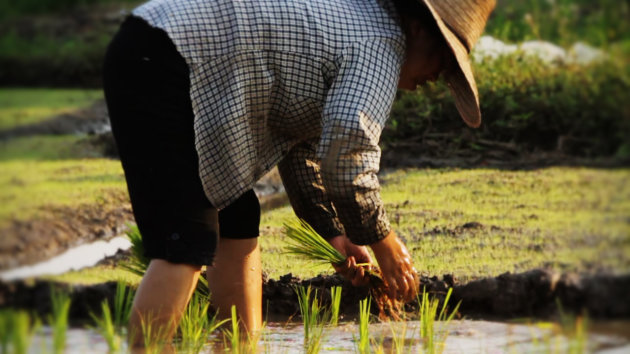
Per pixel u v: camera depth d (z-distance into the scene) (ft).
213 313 19.85
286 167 19.26
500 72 44.60
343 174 15.90
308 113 16.67
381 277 19.51
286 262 24.16
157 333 15.72
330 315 21.21
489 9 17.76
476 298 20.90
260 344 18.22
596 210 29.43
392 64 16.49
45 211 27.09
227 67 15.87
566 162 37.96
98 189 30.76
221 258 18.70
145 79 15.81
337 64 16.19
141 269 20.47
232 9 16.03
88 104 46.37
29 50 54.85
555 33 55.26
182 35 15.76
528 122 41.63
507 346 17.30
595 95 43.32
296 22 16.15
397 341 18.08
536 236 26.32
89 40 57.21
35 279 20.67
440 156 39.01
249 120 16.42
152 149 15.83
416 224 27.99
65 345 15.48
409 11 17.06
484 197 31.96
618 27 55.62
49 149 36.63
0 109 43.86
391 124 41.09
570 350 16.60
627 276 21.43
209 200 16.20
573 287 20.95
